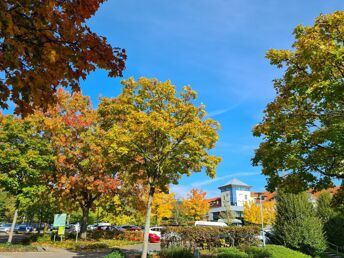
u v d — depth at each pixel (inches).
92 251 856.9
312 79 386.0
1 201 1876.2
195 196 2073.1
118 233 1295.5
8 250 785.6
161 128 621.3
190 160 660.1
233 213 2026.3
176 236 847.7
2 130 838.5
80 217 1904.5
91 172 1058.1
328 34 385.7
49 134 1025.5
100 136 1046.4
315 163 391.9
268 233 1007.0
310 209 935.0
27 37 148.6
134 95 729.0
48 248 866.1
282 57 424.5
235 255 721.0
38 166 852.6
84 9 155.8
